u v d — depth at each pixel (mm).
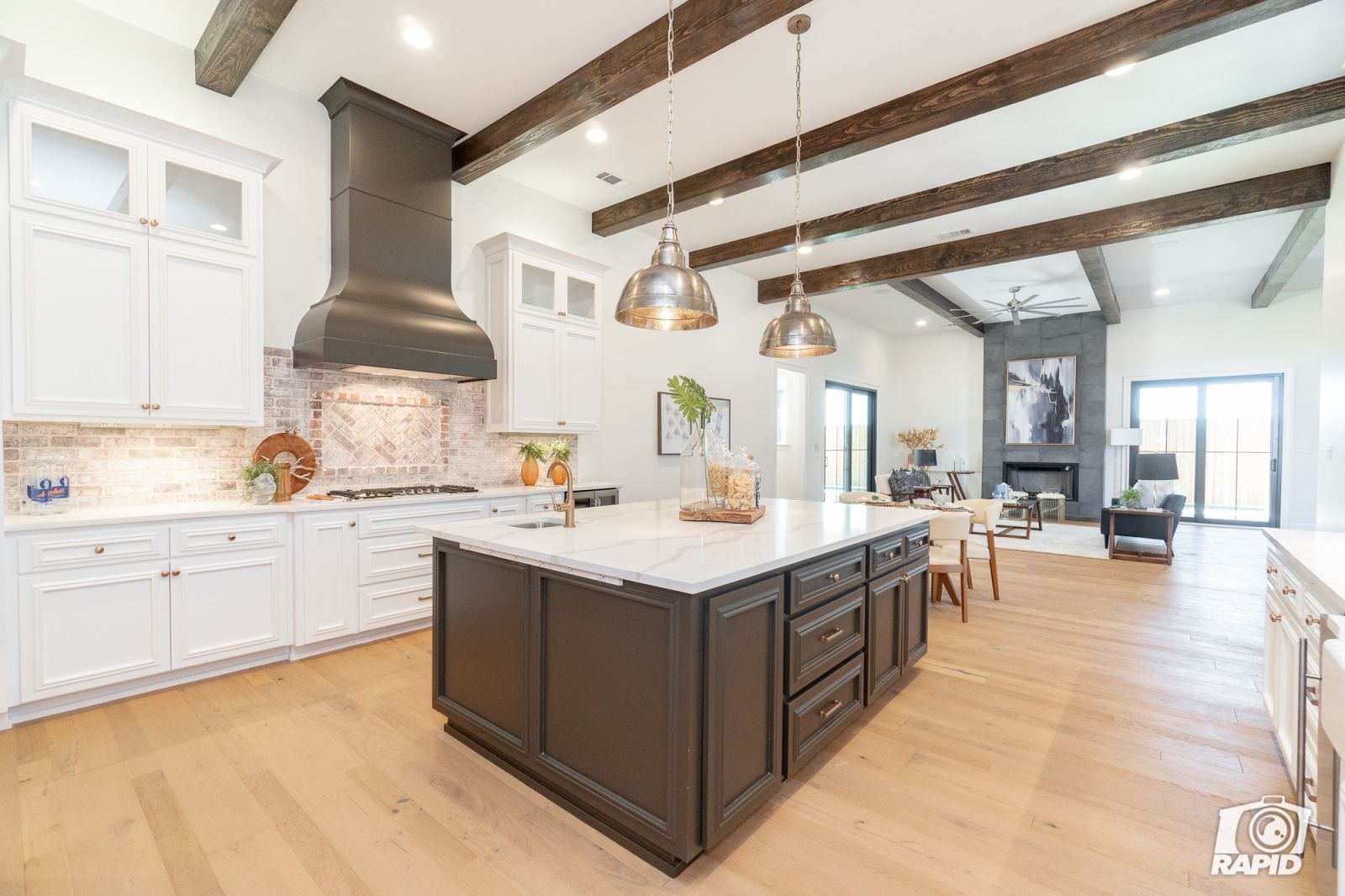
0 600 2342
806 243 5371
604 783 1852
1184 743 2385
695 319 2699
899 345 10922
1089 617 4109
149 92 2971
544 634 2027
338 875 1637
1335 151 3861
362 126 3539
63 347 2531
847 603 2369
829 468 9367
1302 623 1918
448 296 3945
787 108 3510
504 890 1595
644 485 5883
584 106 3246
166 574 2736
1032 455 9633
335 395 3676
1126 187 4492
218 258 2961
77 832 1791
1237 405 8406
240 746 2314
